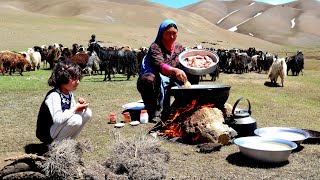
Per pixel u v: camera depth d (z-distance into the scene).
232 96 11.84
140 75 7.17
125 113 7.29
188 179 4.27
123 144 4.19
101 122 7.23
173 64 6.90
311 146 5.72
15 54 17.88
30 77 16.50
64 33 53.19
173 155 5.18
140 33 67.81
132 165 3.85
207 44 79.75
